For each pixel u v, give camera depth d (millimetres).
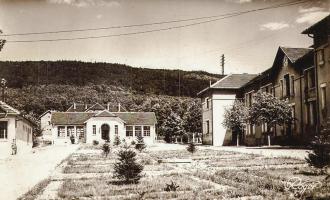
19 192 12242
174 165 20172
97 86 125688
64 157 27578
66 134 68375
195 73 127188
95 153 32594
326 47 28125
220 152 28719
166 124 70000
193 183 12875
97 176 15773
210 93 50125
